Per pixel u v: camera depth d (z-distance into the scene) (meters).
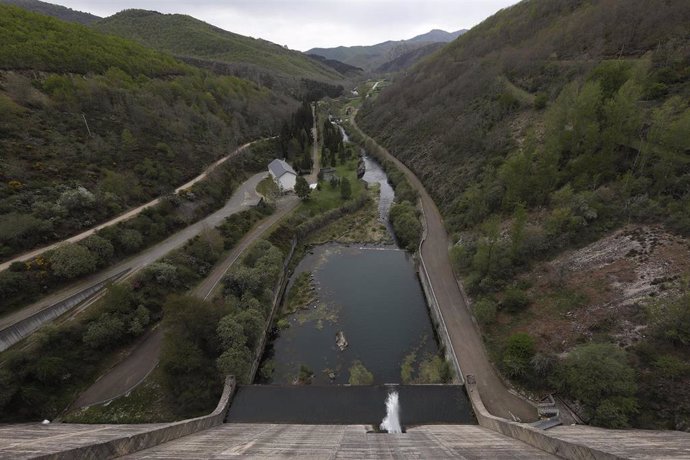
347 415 32.41
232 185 80.00
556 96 67.88
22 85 62.88
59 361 33.12
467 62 115.44
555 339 34.16
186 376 33.53
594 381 27.70
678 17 62.25
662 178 40.03
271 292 48.84
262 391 34.75
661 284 32.81
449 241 60.44
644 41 64.69
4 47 69.56
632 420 25.84
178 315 34.78
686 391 25.75
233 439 21.95
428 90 119.31
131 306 40.72
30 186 48.25
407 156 99.69
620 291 34.75
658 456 13.70
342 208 80.88
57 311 38.12
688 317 27.44
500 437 23.62
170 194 60.81
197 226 60.47
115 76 84.12
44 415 31.11
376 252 66.88
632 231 39.12
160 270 45.09
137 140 71.19
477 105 86.94
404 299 52.81
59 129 61.34
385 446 19.44
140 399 33.44
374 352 43.22
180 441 20.91
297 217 72.56
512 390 32.94
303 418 32.31
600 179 45.59
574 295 37.19
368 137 130.00
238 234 61.41
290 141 106.56
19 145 53.34
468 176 69.06
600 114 46.66
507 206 53.41
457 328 41.16
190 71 117.06
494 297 42.22
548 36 91.88
